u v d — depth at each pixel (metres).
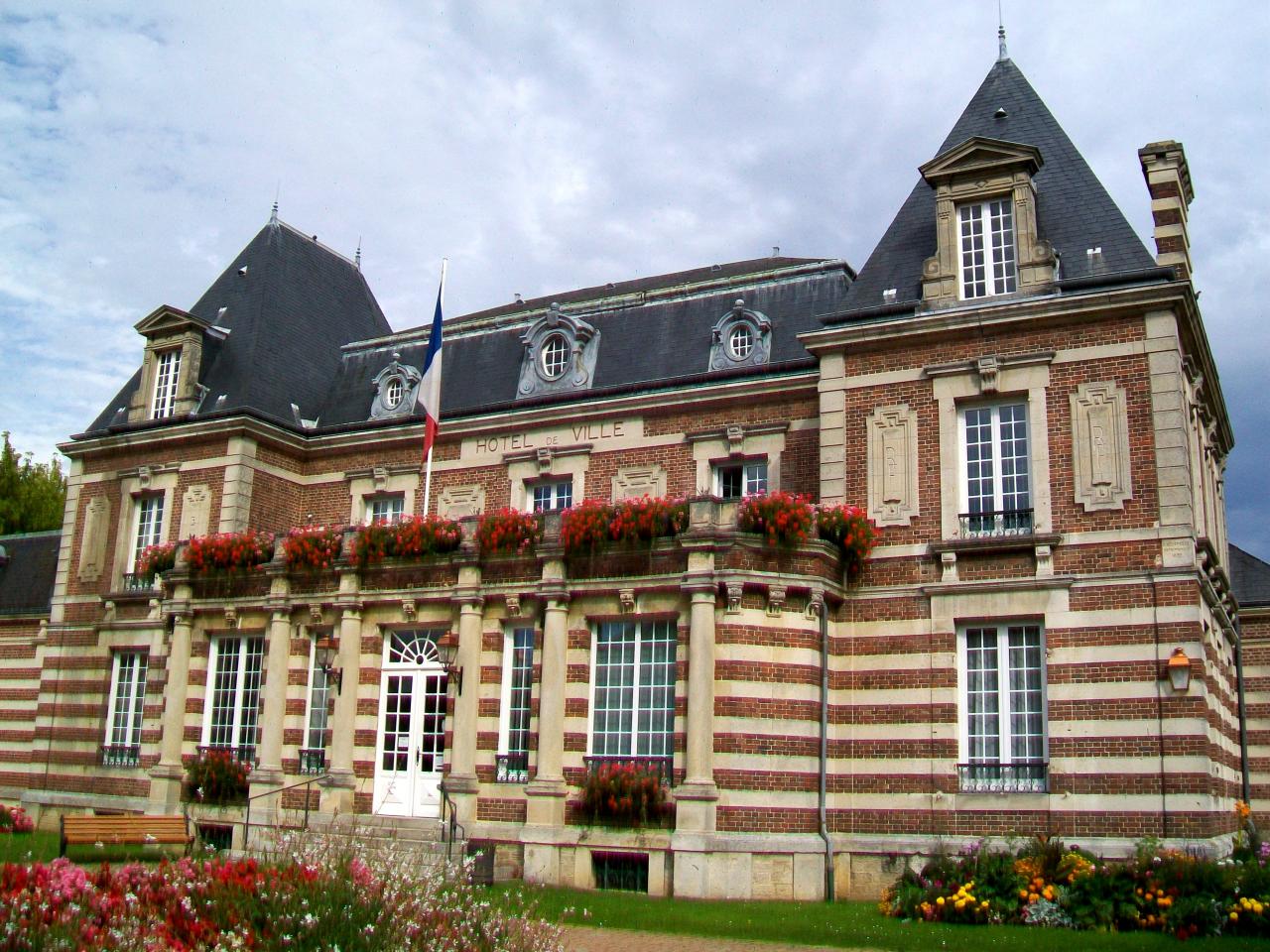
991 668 18.69
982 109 22.48
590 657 19.47
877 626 19.36
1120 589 17.89
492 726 19.81
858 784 18.84
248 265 30.47
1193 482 19.27
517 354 26.75
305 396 28.81
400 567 21.20
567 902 16.12
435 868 12.31
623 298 25.97
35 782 27.25
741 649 18.33
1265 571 24.89
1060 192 20.69
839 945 13.59
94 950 8.01
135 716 26.44
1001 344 19.56
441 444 26.17
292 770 21.47
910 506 19.61
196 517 26.64
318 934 9.13
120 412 29.14
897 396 20.19
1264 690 24.12
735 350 23.67
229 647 23.38
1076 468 18.59
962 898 15.49
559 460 24.47
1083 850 16.95
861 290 21.38
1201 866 14.91
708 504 18.83
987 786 18.11
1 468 47.38
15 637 31.12
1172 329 18.39
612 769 18.47
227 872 9.84
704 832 17.44
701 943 13.51
